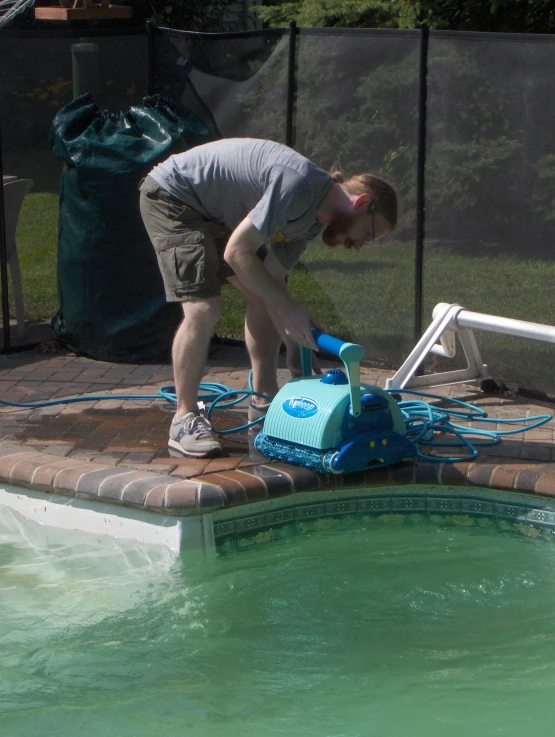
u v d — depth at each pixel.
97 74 6.08
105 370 5.45
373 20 9.05
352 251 5.98
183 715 2.69
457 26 9.70
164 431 4.37
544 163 5.39
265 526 3.76
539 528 3.74
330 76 5.69
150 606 3.28
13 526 3.93
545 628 3.13
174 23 13.15
